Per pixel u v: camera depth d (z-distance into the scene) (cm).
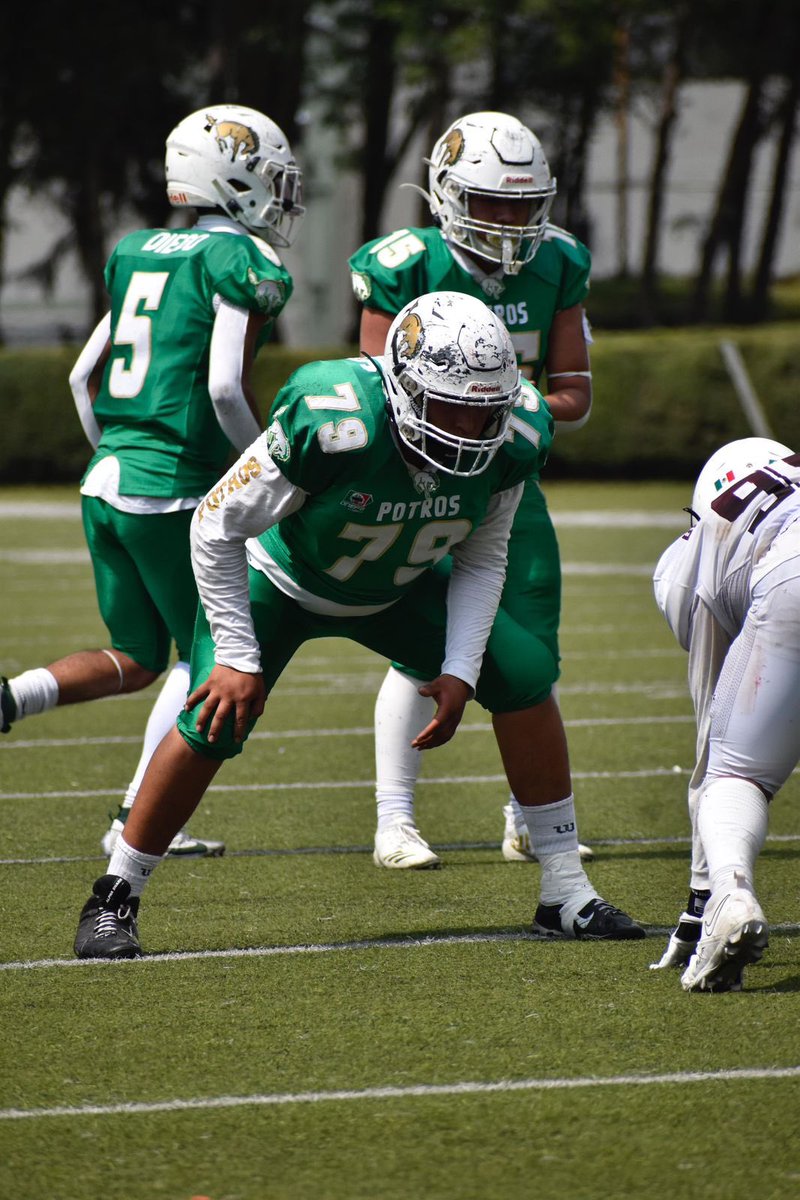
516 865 1706
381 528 1223
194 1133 947
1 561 5100
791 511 1192
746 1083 1013
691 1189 862
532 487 1634
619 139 13412
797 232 15312
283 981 1255
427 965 1301
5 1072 1051
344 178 12531
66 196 10688
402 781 1711
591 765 2241
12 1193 865
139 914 1488
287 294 1683
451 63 8750
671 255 15250
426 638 1355
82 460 8056
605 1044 1091
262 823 1906
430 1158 908
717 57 10544
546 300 1691
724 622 1246
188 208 1775
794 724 1182
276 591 1312
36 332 13800
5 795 2055
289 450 1172
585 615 3862
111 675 1705
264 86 8894
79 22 9600
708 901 1178
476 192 1594
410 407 1153
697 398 7781
